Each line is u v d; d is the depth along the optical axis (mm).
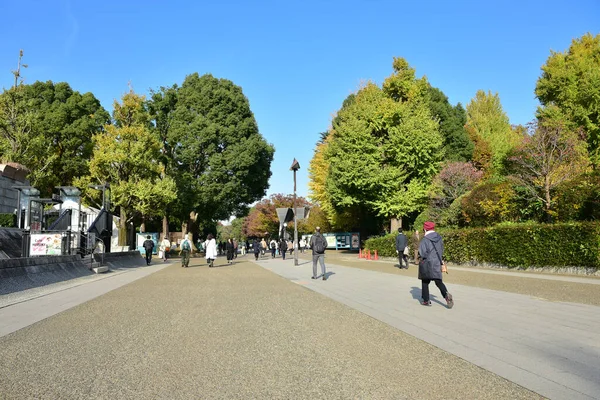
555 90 36719
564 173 19359
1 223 19766
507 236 17297
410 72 35844
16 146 32531
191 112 44250
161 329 6852
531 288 11516
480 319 7508
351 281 14602
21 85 33656
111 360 5133
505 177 23391
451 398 3926
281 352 5496
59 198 19734
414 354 5398
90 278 15758
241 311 8555
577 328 6688
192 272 19484
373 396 3975
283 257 32844
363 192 32438
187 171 44125
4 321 7555
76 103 41969
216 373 4645
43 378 4473
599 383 4258
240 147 43625
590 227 13969
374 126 32188
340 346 5801
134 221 39875
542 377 4453
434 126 31875
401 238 19719
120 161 34156
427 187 30781
